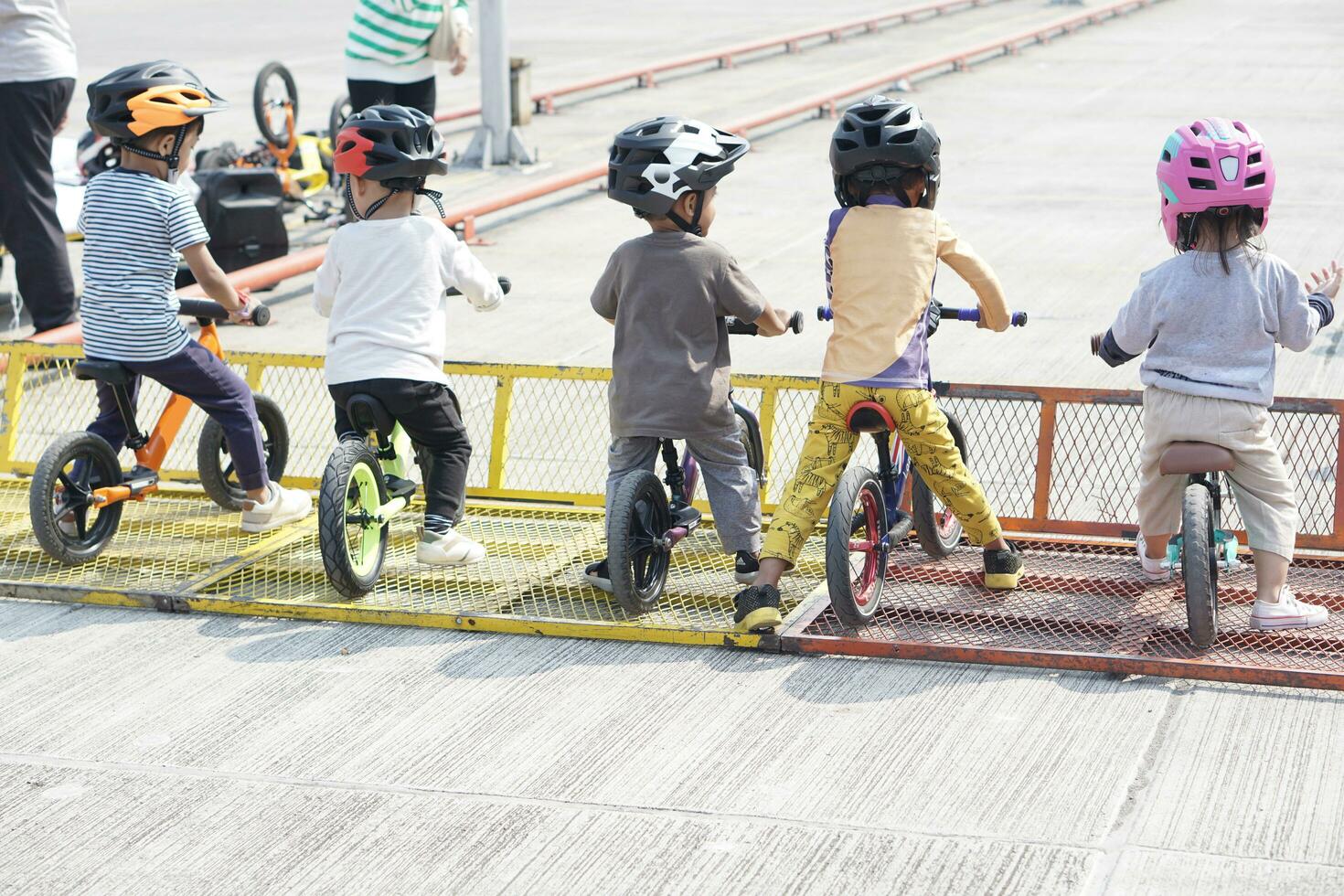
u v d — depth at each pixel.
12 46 8.16
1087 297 9.74
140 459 5.70
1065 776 3.96
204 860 3.67
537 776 4.04
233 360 6.35
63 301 8.66
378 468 5.27
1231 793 3.85
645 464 5.03
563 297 10.11
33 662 4.78
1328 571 5.27
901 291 4.68
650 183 4.71
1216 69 22.20
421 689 4.57
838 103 19.28
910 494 5.52
